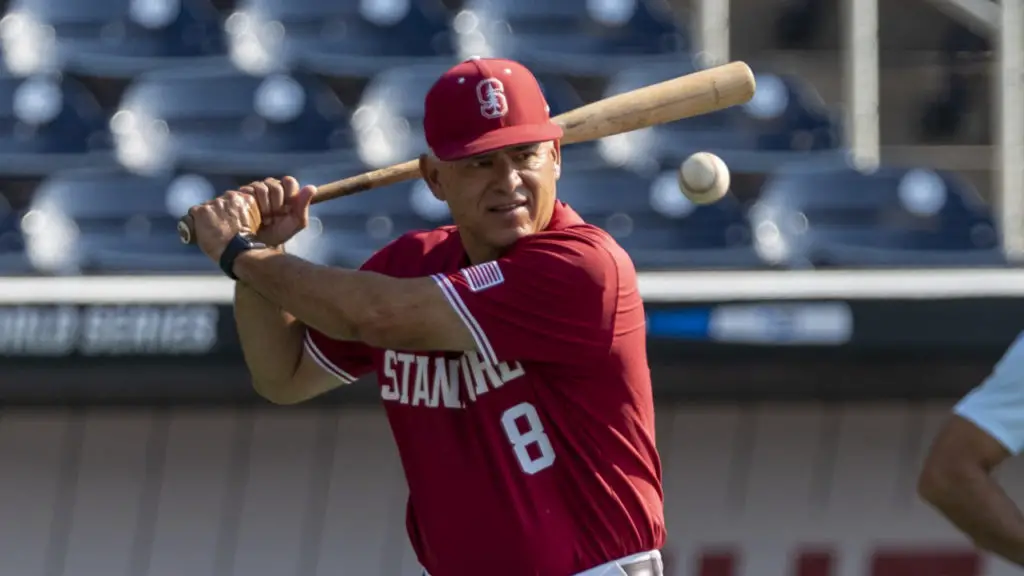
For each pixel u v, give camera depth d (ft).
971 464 29.48
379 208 72.64
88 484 55.57
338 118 79.25
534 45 85.87
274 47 85.20
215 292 55.26
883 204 74.79
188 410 55.93
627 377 30.58
